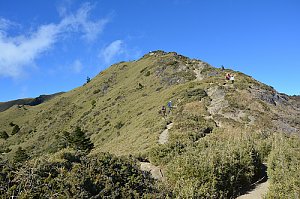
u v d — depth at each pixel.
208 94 43.69
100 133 56.56
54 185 7.70
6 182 7.39
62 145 55.53
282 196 10.01
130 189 8.95
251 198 12.40
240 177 13.49
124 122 54.38
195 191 10.36
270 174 13.61
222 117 34.88
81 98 93.31
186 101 41.41
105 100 78.94
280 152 13.94
